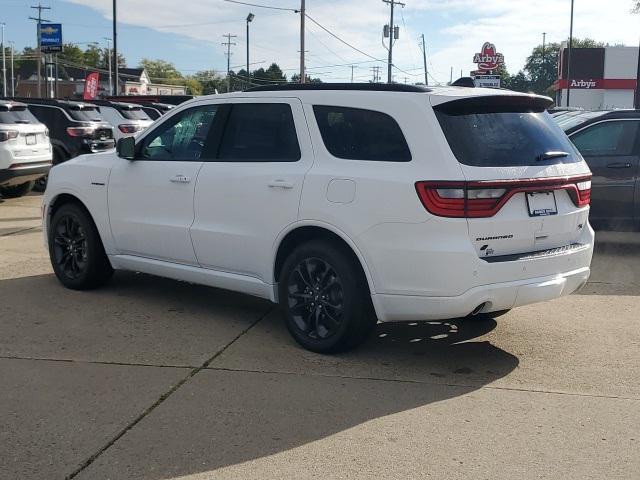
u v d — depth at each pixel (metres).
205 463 3.63
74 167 6.87
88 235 6.76
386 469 3.59
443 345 5.54
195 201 5.85
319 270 5.21
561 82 54.66
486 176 4.62
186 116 6.15
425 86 5.06
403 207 4.64
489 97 4.93
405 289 4.72
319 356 5.23
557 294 4.99
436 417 4.21
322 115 5.24
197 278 6.03
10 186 13.55
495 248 4.70
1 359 5.07
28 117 12.95
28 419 4.12
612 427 4.09
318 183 5.05
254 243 5.48
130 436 3.92
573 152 5.40
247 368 4.96
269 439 3.90
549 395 4.57
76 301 6.61
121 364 5.01
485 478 3.51
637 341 5.66
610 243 10.05
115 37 32.50
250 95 5.74
